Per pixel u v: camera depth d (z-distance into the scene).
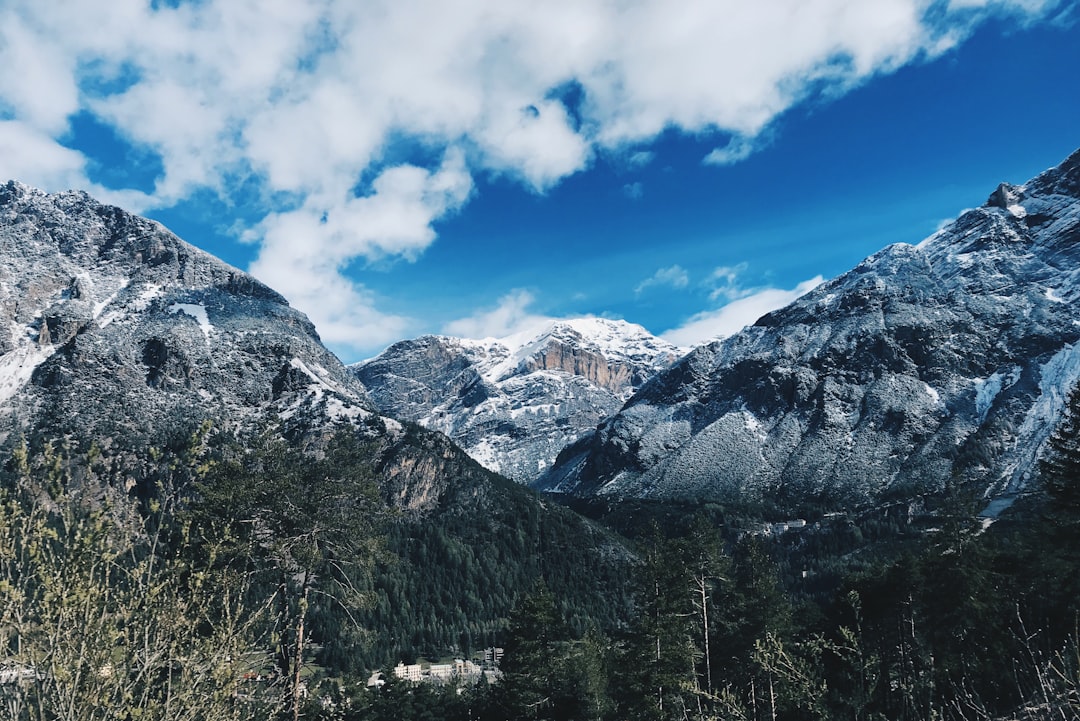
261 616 12.80
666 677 43.59
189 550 11.52
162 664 10.50
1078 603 33.44
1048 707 9.94
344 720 30.22
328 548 30.66
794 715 32.69
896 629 52.25
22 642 9.17
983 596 45.34
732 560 63.94
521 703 52.88
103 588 9.98
